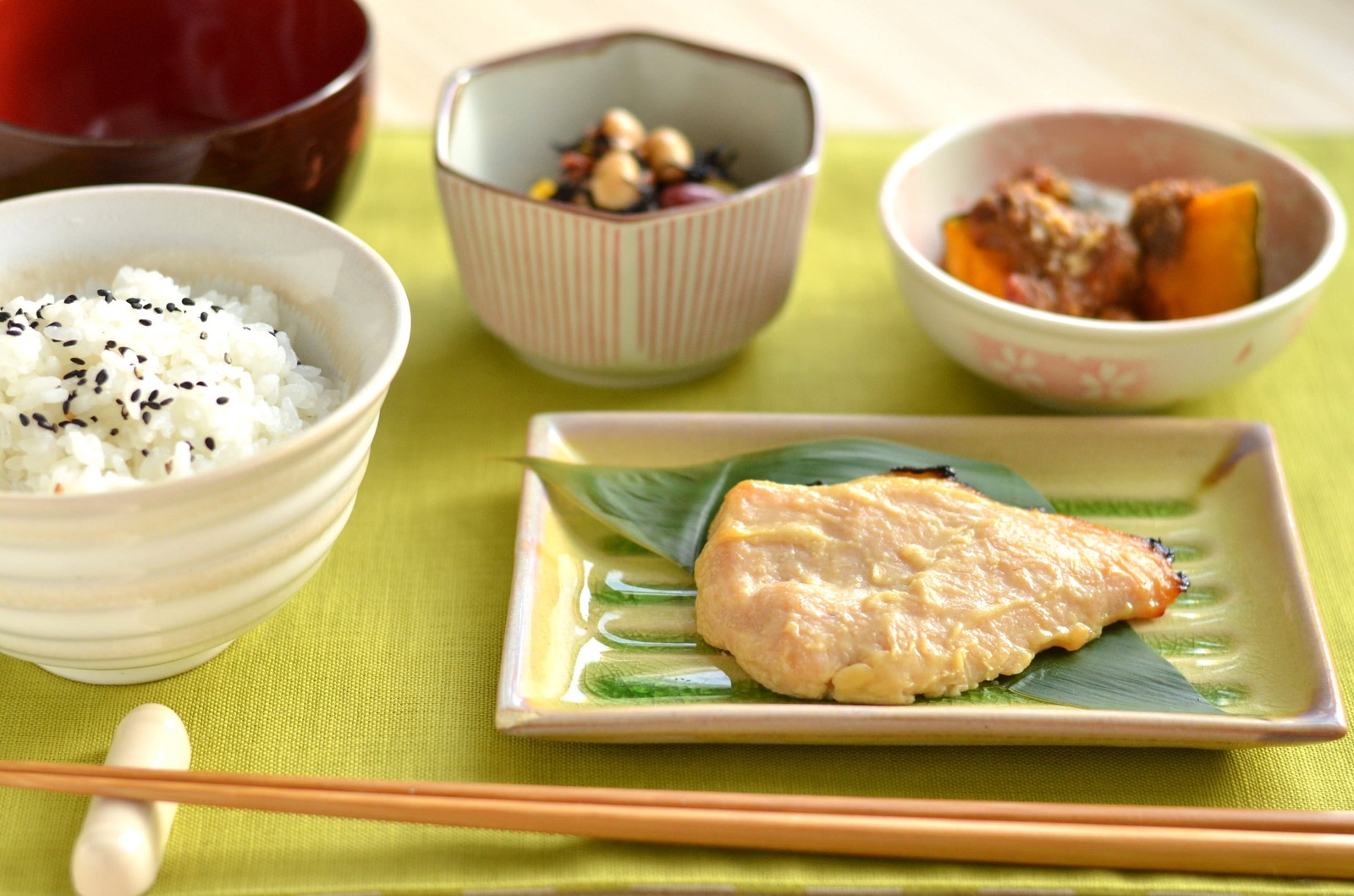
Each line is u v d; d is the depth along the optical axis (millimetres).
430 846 545
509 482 646
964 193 725
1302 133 809
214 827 548
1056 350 639
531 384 687
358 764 564
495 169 720
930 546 593
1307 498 644
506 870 540
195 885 535
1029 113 725
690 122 734
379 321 570
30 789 550
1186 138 719
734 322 671
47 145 618
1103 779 565
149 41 707
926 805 542
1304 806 559
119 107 715
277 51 714
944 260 708
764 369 696
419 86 857
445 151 667
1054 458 640
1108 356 636
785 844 537
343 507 562
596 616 595
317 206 676
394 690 582
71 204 590
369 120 679
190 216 596
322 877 538
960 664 568
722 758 568
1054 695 572
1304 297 638
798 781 563
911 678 564
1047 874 540
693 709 555
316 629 598
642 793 542
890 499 604
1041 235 677
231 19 708
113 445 556
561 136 732
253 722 573
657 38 721
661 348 667
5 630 541
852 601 577
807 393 685
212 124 723
